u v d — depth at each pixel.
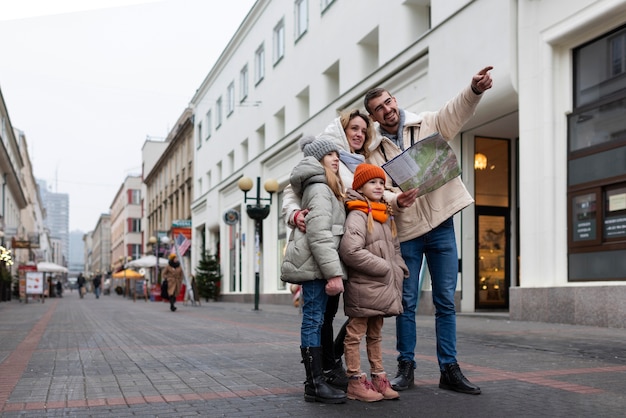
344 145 4.29
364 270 3.80
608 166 9.34
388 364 5.53
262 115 25.78
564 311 9.57
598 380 4.58
